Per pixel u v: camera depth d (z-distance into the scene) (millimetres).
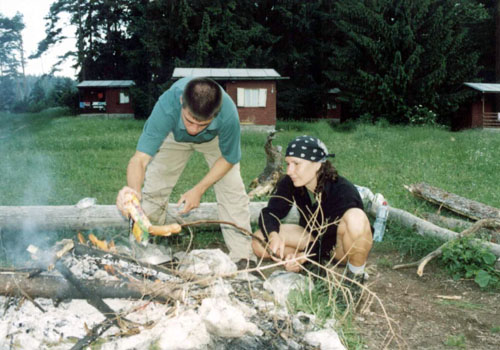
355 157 10750
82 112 33438
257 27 29844
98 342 2424
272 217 3453
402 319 3102
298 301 2992
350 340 2691
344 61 25156
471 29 30406
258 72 22672
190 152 3799
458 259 4020
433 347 2738
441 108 24266
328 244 3379
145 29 29953
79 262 2963
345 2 27500
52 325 2506
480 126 24047
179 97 3098
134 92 29984
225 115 3254
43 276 2697
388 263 4207
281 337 2516
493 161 10180
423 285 3732
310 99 30781
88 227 4672
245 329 2480
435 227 4633
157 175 3824
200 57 28125
